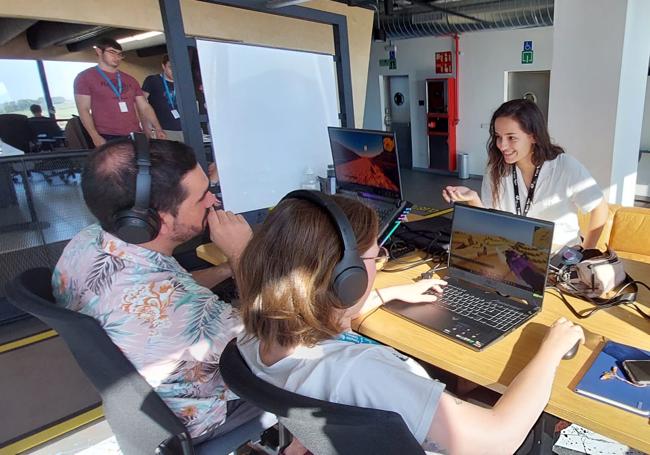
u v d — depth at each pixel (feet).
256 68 7.30
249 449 4.86
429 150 27.84
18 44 22.35
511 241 4.35
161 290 3.22
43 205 10.46
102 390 3.10
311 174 8.31
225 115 7.06
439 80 25.63
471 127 25.39
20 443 6.16
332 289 2.19
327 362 2.16
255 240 2.31
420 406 2.09
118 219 3.11
